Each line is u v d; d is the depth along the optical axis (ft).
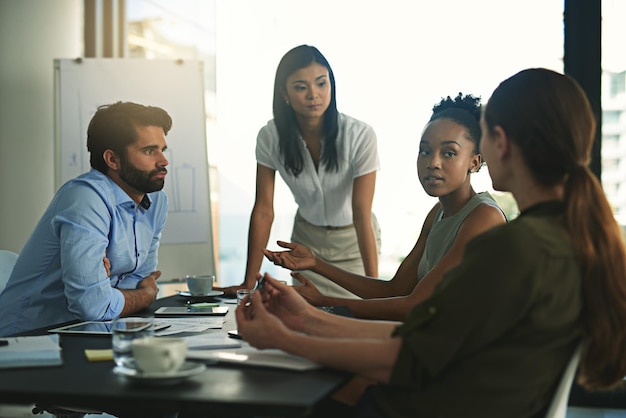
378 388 4.15
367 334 4.91
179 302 7.80
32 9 13.38
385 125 12.55
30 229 13.50
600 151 11.55
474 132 6.61
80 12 13.74
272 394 3.65
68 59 13.20
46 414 7.95
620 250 3.91
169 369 3.89
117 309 7.01
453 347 3.82
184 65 13.34
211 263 13.12
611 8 11.55
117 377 3.99
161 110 8.02
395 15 12.53
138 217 8.17
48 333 5.48
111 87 13.24
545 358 3.86
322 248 10.60
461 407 3.89
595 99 11.57
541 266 3.74
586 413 11.30
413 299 6.33
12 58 13.29
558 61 11.92
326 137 9.93
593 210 3.92
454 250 6.24
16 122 13.34
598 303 3.86
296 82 9.59
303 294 7.04
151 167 7.83
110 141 7.75
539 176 4.10
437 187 6.62
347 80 12.68
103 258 7.19
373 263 10.26
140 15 13.83
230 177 13.61
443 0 12.36
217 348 4.78
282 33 13.23
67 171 13.05
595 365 4.01
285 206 13.03
